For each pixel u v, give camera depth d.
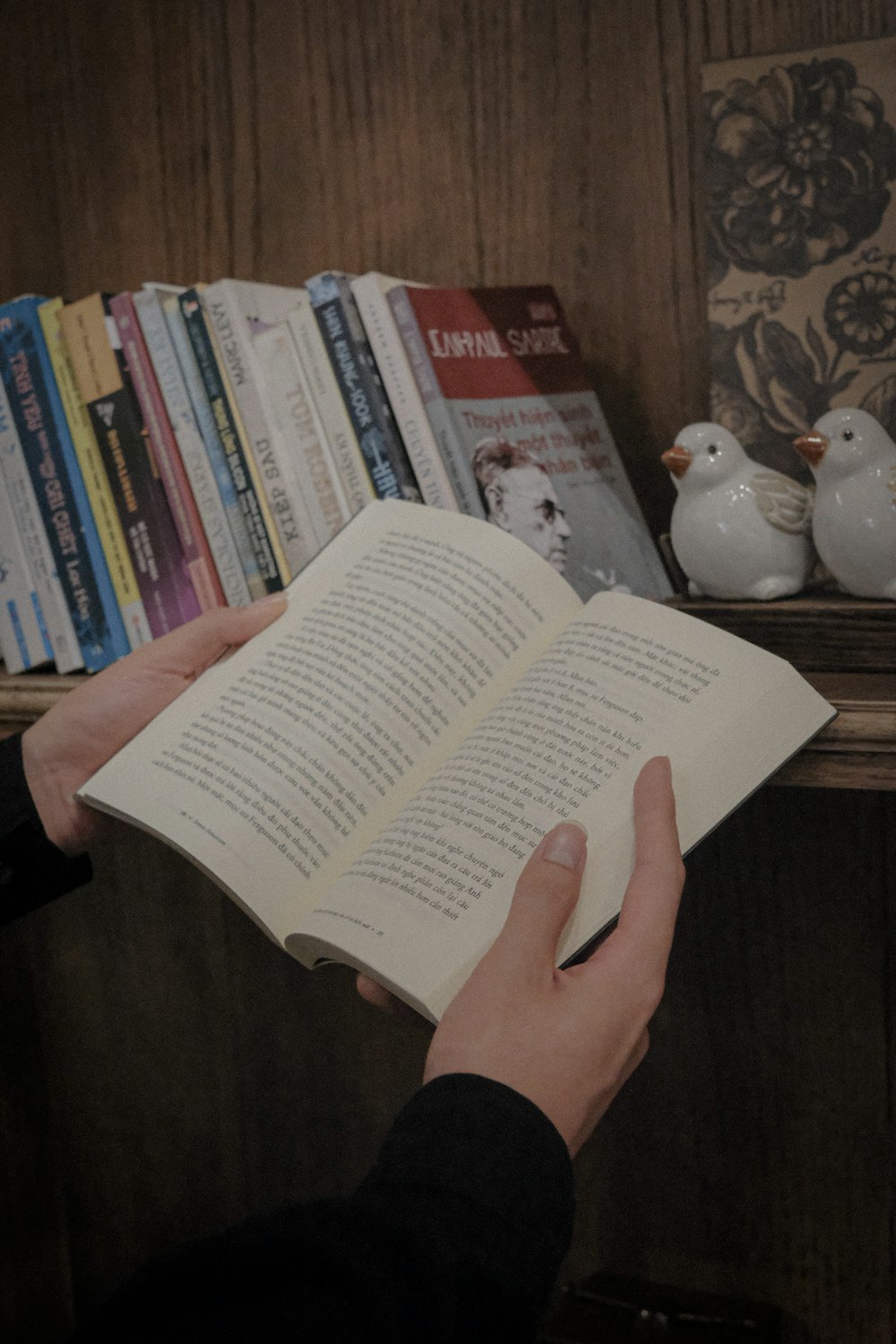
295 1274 0.39
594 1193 0.99
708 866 0.91
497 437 0.77
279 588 0.80
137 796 0.58
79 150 0.99
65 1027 1.14
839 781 0.56
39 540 0.86
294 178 0.94
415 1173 0.40
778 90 0.79
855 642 0.66
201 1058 1.10
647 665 0.57
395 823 0.54
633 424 0.88
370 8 0.89
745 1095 0.94
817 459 0.67
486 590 0.65
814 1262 0.94
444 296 0.78
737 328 0.82
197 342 0.79
